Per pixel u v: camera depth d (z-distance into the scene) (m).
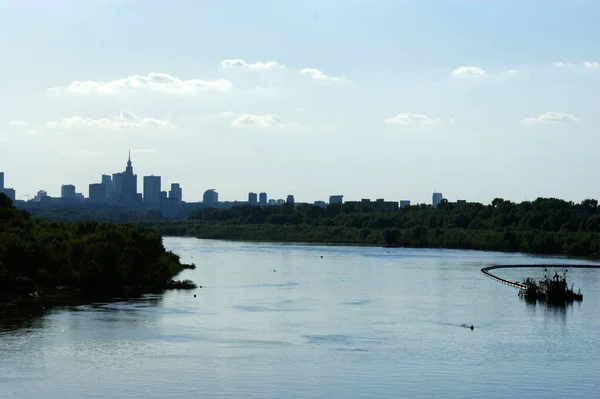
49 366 112.12
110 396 98.75
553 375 112.31
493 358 122.12
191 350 123.44
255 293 199.88
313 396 100.12
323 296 195.00
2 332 136.12
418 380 108.31
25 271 189.62
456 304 183.50
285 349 125.25
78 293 193.62
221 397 99.00
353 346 128.62
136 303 176.12
